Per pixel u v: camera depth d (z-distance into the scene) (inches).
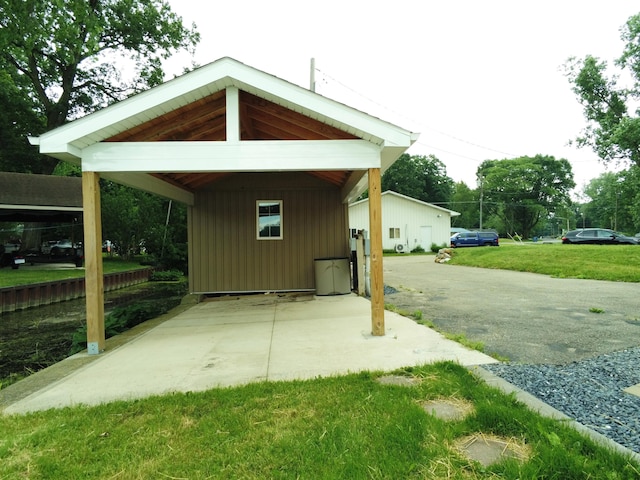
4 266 681.0
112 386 119.3
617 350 142.1
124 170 167.5
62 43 441.7
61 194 671.8
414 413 86.9
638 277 348.5
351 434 80.3
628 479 61.6
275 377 120.2
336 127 178.4
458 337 159.5
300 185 334.6
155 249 842.8
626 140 701.9
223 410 95.5
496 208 2215.8
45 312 399.5
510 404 89.6
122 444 82.0
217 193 330.6
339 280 309.1
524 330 176.9
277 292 331.9
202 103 183.2
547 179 2031.3
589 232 792.9
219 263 329.4
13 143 757.3
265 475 69.2
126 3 741.3
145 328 215.3
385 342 156.7
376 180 172.9
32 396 113.0
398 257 890.1
